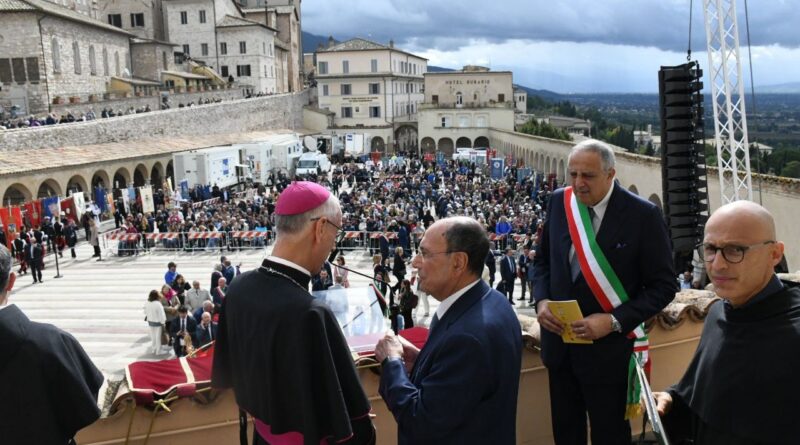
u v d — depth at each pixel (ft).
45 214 110.83
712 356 10.75
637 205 14.17
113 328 71.72
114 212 128.16
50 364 11.28
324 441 10.85
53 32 188.85
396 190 152.46
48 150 130.21
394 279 80.02
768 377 9.87
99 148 145.69
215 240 111.24
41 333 11.39
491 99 300.40
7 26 179.42
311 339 10.44
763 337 10.08
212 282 66.64
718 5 65.00
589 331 13.64
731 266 10.24
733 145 65.72
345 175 211.41
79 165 127.85
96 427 14.35
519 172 181.27
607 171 14.03
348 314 15.67
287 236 11.18
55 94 189.16
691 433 12.45
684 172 48.65
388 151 307.17
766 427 9.86
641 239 14.10
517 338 11.70
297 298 10.61
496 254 95.96
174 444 14.89
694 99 48.01
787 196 67.31
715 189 80.84
